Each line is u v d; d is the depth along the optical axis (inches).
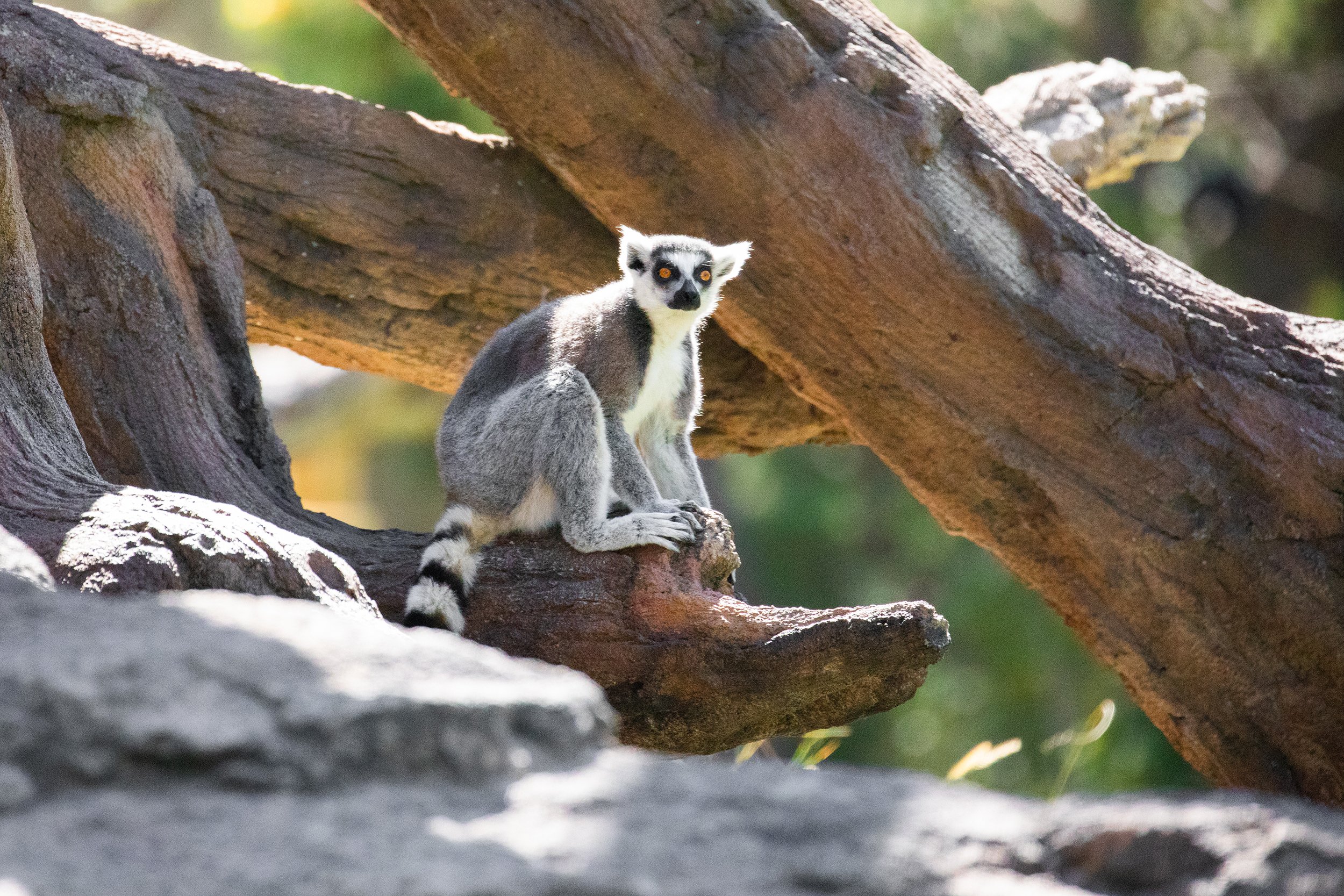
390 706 190.1
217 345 487.8
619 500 443.8
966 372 489.7
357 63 927.7
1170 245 1255.5
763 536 1368.1
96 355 453.1
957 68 1123.3
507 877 164.9
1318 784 477.4
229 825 173.5
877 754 1279.5
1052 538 498.9
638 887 167.2
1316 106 1296.8
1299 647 467.8
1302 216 1325.0
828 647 385.1
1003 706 1194.0
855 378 508.4
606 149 502.0
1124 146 681.6
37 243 450.3
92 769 180.7
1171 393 477.4
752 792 194.9
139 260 461.7
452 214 550.0
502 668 213.5
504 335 470.0
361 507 1638.8
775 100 481.4
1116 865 186.1
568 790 190.4
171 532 330.0
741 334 524.1
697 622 397.7
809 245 491.2
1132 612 491.5
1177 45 1282.0
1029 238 488.7
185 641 202.2
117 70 488.7
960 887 178.4
